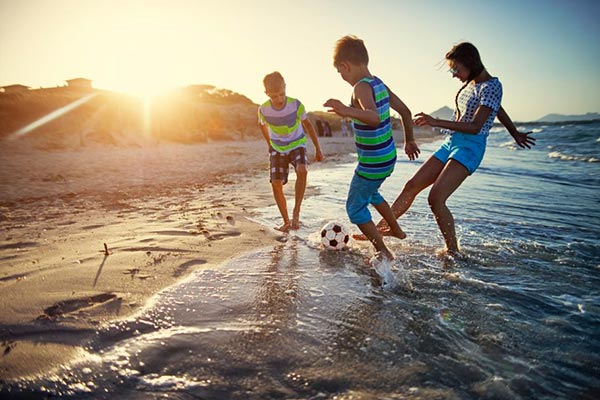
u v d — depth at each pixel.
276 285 2.69
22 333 1.99
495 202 6.09
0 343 1.90
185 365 1.75
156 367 1.74
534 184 8.23
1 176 9.19
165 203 5.82
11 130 20.84
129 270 2.91
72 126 23.16
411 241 3.87
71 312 2.23
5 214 5.02
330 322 2.17
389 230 3.70
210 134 32.28
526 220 4.82
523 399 1.56
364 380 1.66
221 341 1.95
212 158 15.28
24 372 1.68
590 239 3.97
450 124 3.35
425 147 26.75
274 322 2.16
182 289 2.58
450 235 3.42
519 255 3.43
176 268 2.97
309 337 2.00
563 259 3.33
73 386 1.60
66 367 1.72
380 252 3.27
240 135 36.84
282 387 1.62
